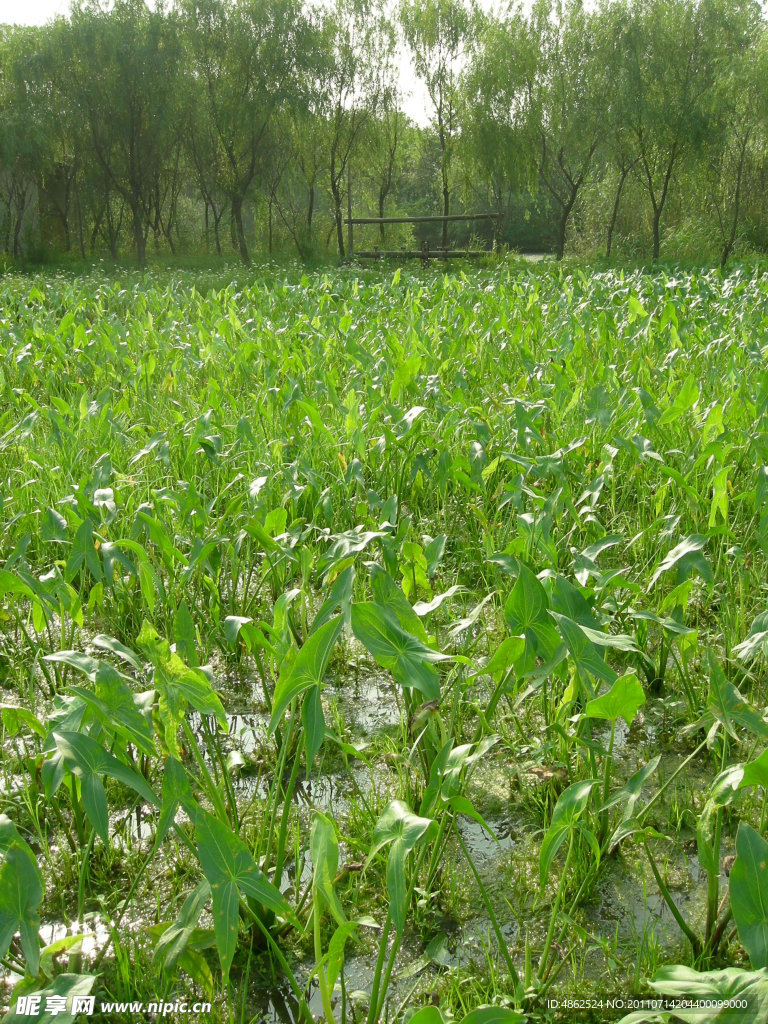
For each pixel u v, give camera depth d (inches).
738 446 155.1
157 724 78.0
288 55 834.2
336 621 65.0
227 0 820.0
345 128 903.7
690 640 94.2
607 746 96.3
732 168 773.9
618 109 732.7
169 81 825.5
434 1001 65.3
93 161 900.0
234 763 84.2
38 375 244.7
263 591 129.7
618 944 70.6
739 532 140.3
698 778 90.5
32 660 113.9
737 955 68.3
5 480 164.1
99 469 135.2
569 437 176.4
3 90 834.8
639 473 154.6
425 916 73.5
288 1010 65.6
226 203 994.7
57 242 978.1
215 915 56.0
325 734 74.4
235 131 856.3
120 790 90.1
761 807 84.7
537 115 813.2
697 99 717.9
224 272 685.9
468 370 236.1
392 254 901.2
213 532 125.9
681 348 248.5
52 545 139.0
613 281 422.6
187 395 219.1
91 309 386.0
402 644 66.9
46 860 79.7
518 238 1530.5
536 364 226.7
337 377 208.7
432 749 87.2
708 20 711.1
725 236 773.9
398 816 58.8
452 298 362.6
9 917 53.4
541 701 101.8
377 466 164.7
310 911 71.9
